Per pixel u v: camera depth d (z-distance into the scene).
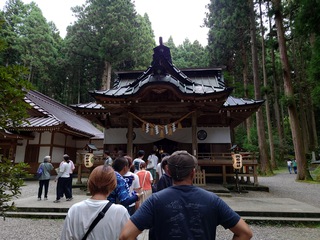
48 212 6.43
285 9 16.55
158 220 1.51
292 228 5.52
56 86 33.94
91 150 10.97
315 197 9.45
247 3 20.75
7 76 2.23
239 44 23.80
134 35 27.25
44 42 29.00
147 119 12.70
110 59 26.81
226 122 12.98
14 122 2.45
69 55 30.02
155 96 10.83
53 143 16.91
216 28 25.02
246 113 12.14
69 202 7.30
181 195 1.58
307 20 13.56
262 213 6.09
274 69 26.33
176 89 10.05
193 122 10.87
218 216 1.55
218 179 12.09
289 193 10.30
